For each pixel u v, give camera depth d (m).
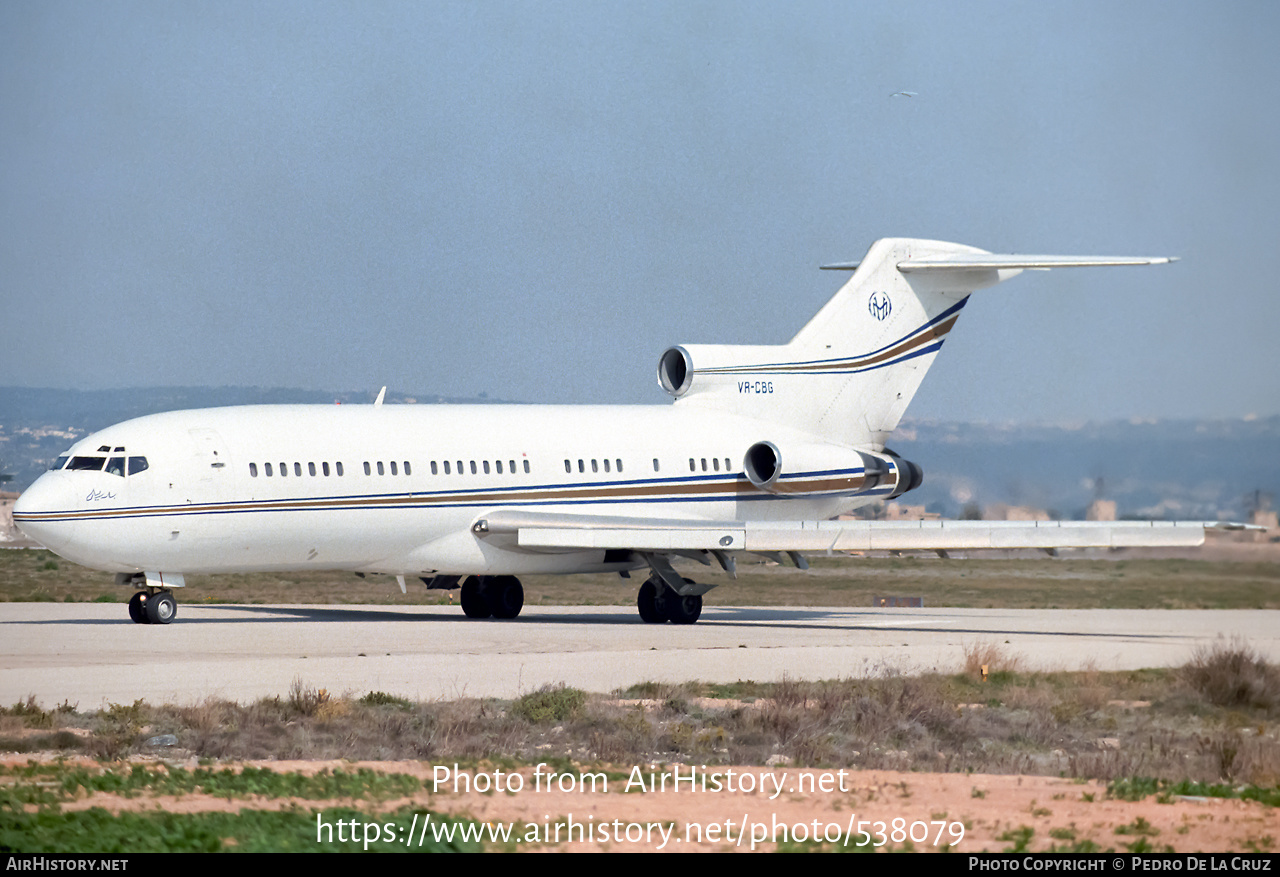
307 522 137.88
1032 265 164.75
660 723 82.94
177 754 71.25
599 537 149.25
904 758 75.38
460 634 132.00
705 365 168.75
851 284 177.00
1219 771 74.38
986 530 143.12
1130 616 173.50
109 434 132.25
